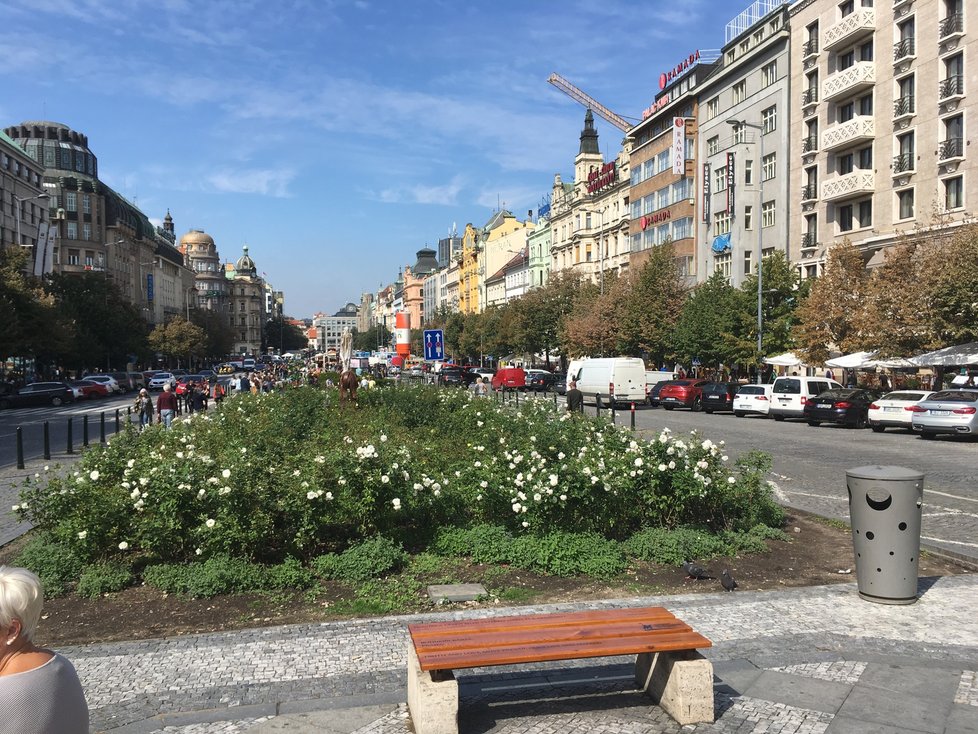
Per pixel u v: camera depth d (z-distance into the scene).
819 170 41.69
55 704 2.49
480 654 3.98
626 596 6.65
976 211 31.59
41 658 2.56
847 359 31.11
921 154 34.66
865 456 17.30
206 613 6.41
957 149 32.62
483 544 7.74
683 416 32.62
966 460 16.52
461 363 107.44
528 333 64.88
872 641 5.40
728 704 4.43
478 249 129.25
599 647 4.07
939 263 26.56
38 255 61.50
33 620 2.58
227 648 5.45
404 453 8.63
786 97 44.31
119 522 7.39
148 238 129.00
